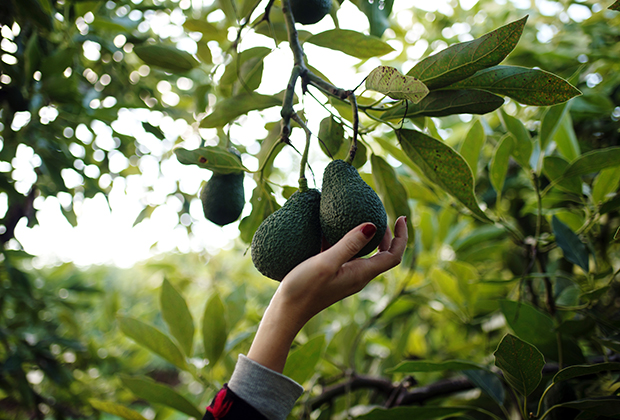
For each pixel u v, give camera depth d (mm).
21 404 2115
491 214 1518
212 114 1135
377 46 1109
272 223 803
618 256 1709
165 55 1238
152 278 3090
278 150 1190
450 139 2000
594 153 1089
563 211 1404
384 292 2092
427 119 1314
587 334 1091
